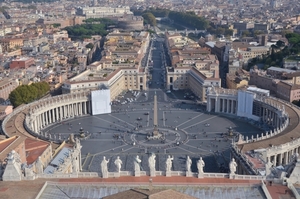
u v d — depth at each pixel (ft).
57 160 584.81
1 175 433.48
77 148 647.56
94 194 403.75
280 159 652.89
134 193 357.41
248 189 407.03
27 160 547.49
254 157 594.65
